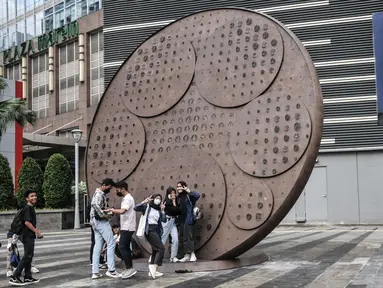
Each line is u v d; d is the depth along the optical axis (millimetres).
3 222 24500
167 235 9266
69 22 42750
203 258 9547
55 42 43688
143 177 10672
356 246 13219
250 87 9859
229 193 9648
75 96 42656
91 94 41250
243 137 9727
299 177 9031
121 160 11062
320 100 9211
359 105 25688
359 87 25750
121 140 11172
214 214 9641
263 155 9445
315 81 9266
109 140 11328
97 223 8758
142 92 11141
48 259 11750
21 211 8383
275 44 9789
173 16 29219
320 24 26578
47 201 25219
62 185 25344
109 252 8805
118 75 11594
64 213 24594
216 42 10484
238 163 9648
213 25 10648
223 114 10086
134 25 30172
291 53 9609
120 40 30453
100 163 11320
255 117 9688
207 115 10266
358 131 25609
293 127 9273
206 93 10336
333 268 9086
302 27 26828
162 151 10641
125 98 11336
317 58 26484
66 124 42188
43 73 45812
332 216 25969
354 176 25766
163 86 10906
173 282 7988
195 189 9977
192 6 28781
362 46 25891
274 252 12008
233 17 10438
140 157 10820
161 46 11172
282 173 9227
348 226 24656
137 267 9516
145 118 11031
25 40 47625
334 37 26344
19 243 16812
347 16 26234
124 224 8695
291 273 8586
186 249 9281
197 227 9695
